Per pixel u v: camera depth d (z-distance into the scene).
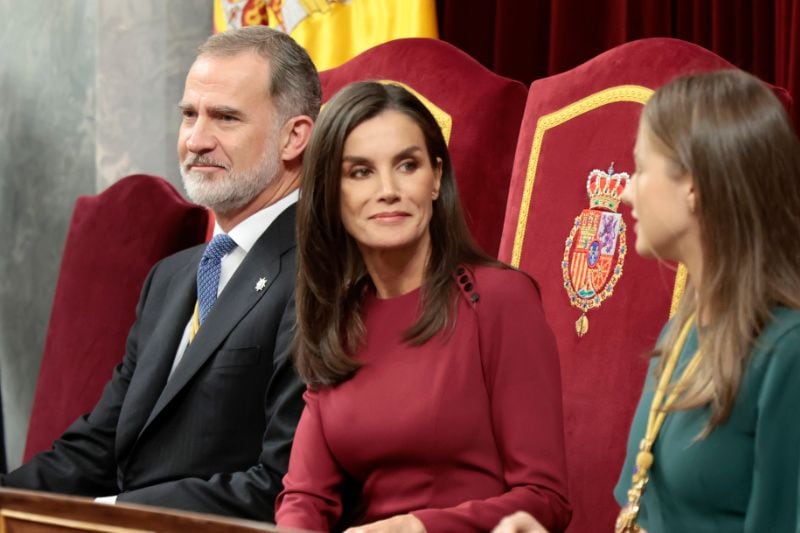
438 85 9.90
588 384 8.18
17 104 18.11
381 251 7.49
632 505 6.39
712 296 6.02
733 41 11.83
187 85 9.68
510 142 9.62
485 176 9.54
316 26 13.88
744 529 5.97
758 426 5.86
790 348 5.82
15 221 18.11
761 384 5.90
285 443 8.33
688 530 6.18
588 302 8.34
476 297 7.32
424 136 7.47
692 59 8.27
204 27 16.23
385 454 7.20
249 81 9.52
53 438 12.09
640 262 8.13
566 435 8.22
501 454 7.21
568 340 8.38
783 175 5.98
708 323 6.12
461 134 9.62
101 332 11.92
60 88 17.62
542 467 6.99
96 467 9.87
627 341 8.05
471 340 7.25
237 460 8.88
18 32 18.12
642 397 6.75
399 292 7.55
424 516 6.68
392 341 7.41
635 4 12.45
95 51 17.16
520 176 9.01
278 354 8.77
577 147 8.67
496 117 9.60
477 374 7.23
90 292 12.10
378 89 7.52
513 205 9.00
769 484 5.85
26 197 18.00
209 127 9.52
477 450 7.18
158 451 9.11
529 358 7.20
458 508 6.77
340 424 7.33
